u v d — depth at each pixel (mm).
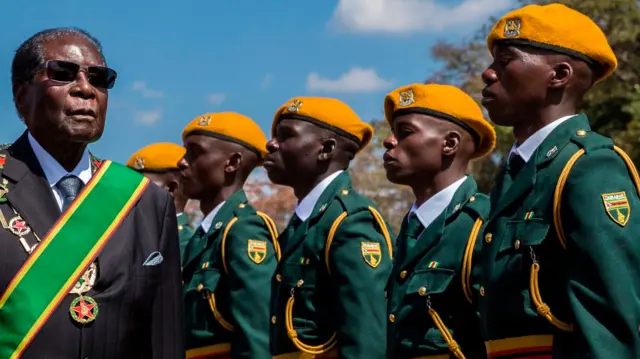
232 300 7391
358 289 6094
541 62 4633
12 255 3740
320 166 6855
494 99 4742
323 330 6324
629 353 4062
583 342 4105
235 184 8094
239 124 8133
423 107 5855
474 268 5402
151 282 3920
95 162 4133
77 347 3697
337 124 6871
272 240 7629
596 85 17656
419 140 5820
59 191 3957
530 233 4387
